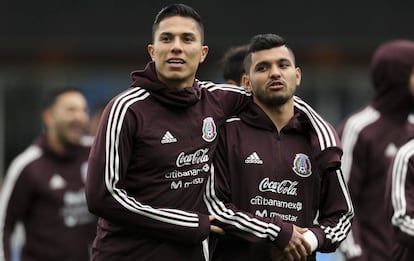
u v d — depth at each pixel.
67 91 26.47
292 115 18.80
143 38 46.72
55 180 26.22
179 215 17.55
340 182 18.86
